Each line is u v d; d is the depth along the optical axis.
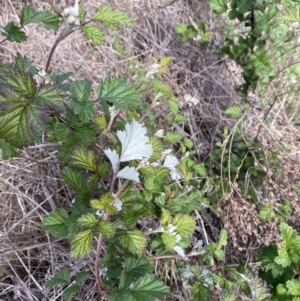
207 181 0.53
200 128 0.67
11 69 0.31
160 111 0.58
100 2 0.71
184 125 0.66
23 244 0.49
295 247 0.43
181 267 0.44
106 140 0.41
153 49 0.73
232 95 0.72
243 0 0.56
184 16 0.80
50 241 0.49
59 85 0.35
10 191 0.51
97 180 0.37
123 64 0.68
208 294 0.40
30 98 0.30
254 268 0.53
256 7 0.57
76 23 0.32
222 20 0.81
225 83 0.75
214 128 0.67
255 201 0.54
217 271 0.48
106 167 0.37
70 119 0.36
